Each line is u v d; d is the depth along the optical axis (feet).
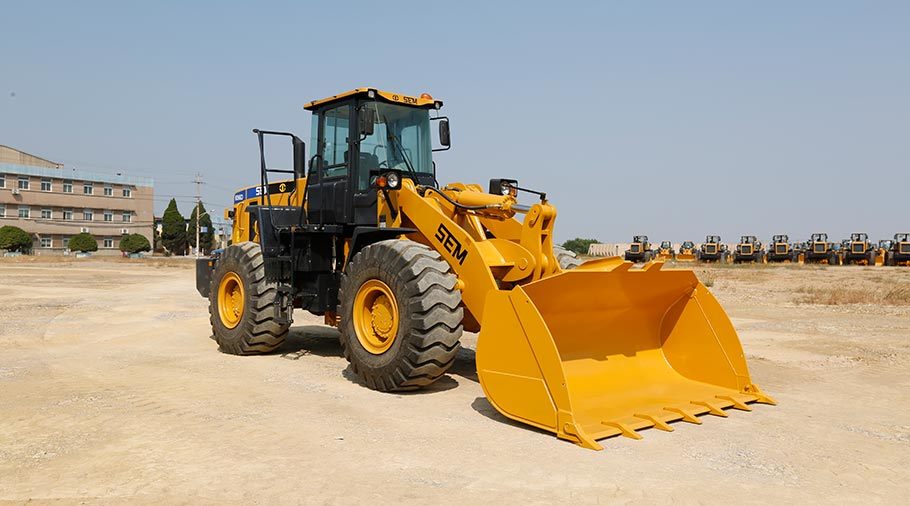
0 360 25.75
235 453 14.47
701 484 12.86
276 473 13.25
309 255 25.61
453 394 20.44
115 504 11.68
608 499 12.05
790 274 100.32
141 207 267.39
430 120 26.76
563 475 13.26
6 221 227.20
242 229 33.65
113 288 66.85
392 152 25.49
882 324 39.58
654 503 11.91
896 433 16.65
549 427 15.89
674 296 21.08
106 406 18.45
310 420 17.19
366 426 16.69
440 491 12.37
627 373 20.25
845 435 16.39
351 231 24.54
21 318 39.01
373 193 23.90
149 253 241.14
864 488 12.84
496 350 17.22
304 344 30.76
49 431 16.02
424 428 16.55
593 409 17.42
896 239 138.82
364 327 21.40
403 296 19.72
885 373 24.47
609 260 18.79
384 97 24.85
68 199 244.42
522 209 21.12
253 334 26.73
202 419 17.21
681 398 19.04
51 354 27.22
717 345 20.47
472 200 21.86
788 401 19.93
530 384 16.35
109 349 28.76
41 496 12.02
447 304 19.57
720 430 16.65
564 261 24.48
